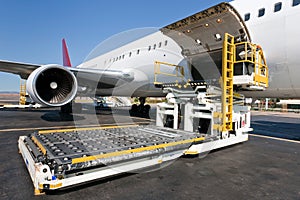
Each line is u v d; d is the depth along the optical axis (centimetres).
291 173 277
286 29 438
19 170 265
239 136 426
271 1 477
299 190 225
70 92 618
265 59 481
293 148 426
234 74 443
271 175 269
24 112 1223
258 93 568
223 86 381
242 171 282
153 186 228
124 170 247
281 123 991
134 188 221
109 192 211
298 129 759
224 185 234
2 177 242
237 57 489
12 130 570
